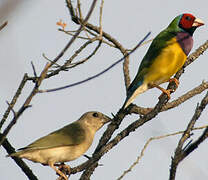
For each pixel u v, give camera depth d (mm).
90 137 11539
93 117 11852
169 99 10938
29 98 5406
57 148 10547
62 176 10391
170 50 11617
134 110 10398
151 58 11820
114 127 10094
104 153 8898
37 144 10242
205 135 5383
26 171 9117
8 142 9258
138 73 11914
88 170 9117
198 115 5996
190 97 9883
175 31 12195
